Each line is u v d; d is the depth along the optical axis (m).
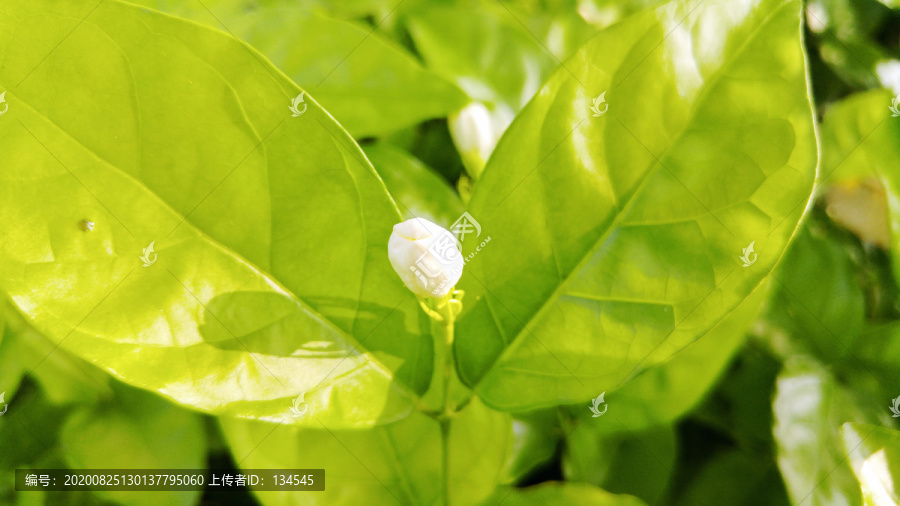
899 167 0.31
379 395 0.28
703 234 0.27
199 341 0.27
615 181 0.27
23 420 0.30
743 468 0.31
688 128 0.27
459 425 0.29
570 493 0.29
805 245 0.32
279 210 0.27
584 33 0.35
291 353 0.27
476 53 0.34
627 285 0.27
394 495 0.29
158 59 0.26
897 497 0.28
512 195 0.27
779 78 0.27
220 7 0.31
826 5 0.34
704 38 0.27
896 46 0.35
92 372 0.31
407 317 0.28
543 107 0.27
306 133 0.27
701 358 0.31
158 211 0.27
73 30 0.26
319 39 0.32
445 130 0.34
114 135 0.26
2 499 0.30
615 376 0.27
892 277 0.33
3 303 0.30
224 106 0.27
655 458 0.31
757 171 0.27
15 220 0.26
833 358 0.32
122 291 0.27
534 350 0.28
